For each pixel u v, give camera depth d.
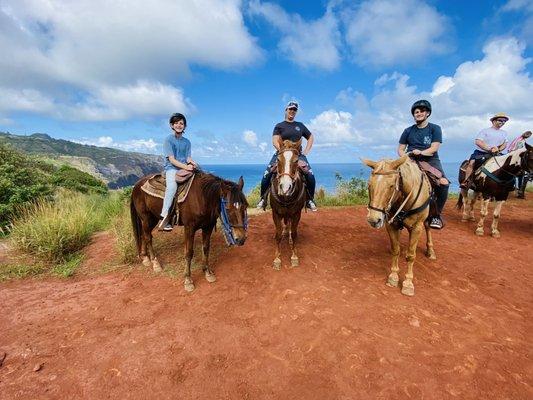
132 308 3.80
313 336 3.15
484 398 2.41
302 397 2.44
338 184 11.59
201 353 2.96
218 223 6.90
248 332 3.27
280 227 4.84
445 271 4.75
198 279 4.58
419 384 2.54
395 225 4.06
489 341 3.09
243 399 2.44
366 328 3.26
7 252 5.63
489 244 6.00
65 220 6.09
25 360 2.90
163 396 2.48
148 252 5.16
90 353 2.98
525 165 5.75
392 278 4.23
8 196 7.98
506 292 4.13
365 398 2.42
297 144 4.50
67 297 4.14
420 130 4.67
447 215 8.38
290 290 4.08
